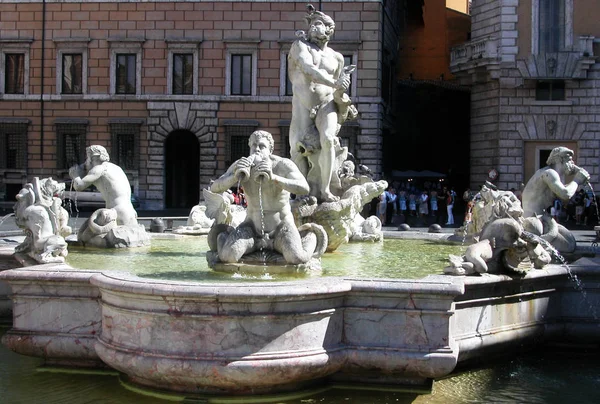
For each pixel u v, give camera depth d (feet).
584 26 128.26
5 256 29.66
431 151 167.43
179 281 22.29
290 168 27.53
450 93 165.48
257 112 143.02
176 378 21.83
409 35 172.65
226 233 27.78
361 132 139.13
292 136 37.76
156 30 143.54
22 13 144.97
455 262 25.52
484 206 41.65
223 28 142.61
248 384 21.76
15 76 146.51
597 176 128.98
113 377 24.86
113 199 38.86
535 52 129.39
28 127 145.69
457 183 164.96
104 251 36.50
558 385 26.07
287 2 140.87
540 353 30.50
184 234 47.67
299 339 22.13
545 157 131.75
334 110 37.04
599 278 30.32
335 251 37.37
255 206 27.58
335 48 139.23
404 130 167.94
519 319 28.40
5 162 146.51
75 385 24.12
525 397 24.58
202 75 143.43
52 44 145.07
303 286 21.86
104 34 144.25
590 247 38.42
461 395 24.49
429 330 22.91
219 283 21.80
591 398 24.64
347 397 23.30
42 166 145.69
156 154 144.36
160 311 21.74
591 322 30.35
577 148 129.90
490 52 130.93
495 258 26.78
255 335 21.61
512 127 131.44
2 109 146.00
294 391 22.95
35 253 27.91
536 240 27.14
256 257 27.07
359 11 138.82
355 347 23.30
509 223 26.89
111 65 144.36
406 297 22.95
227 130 143.13
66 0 143.95
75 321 24.85
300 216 35.42
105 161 38.78
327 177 36.45
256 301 21.36
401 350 23.00
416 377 23.68
